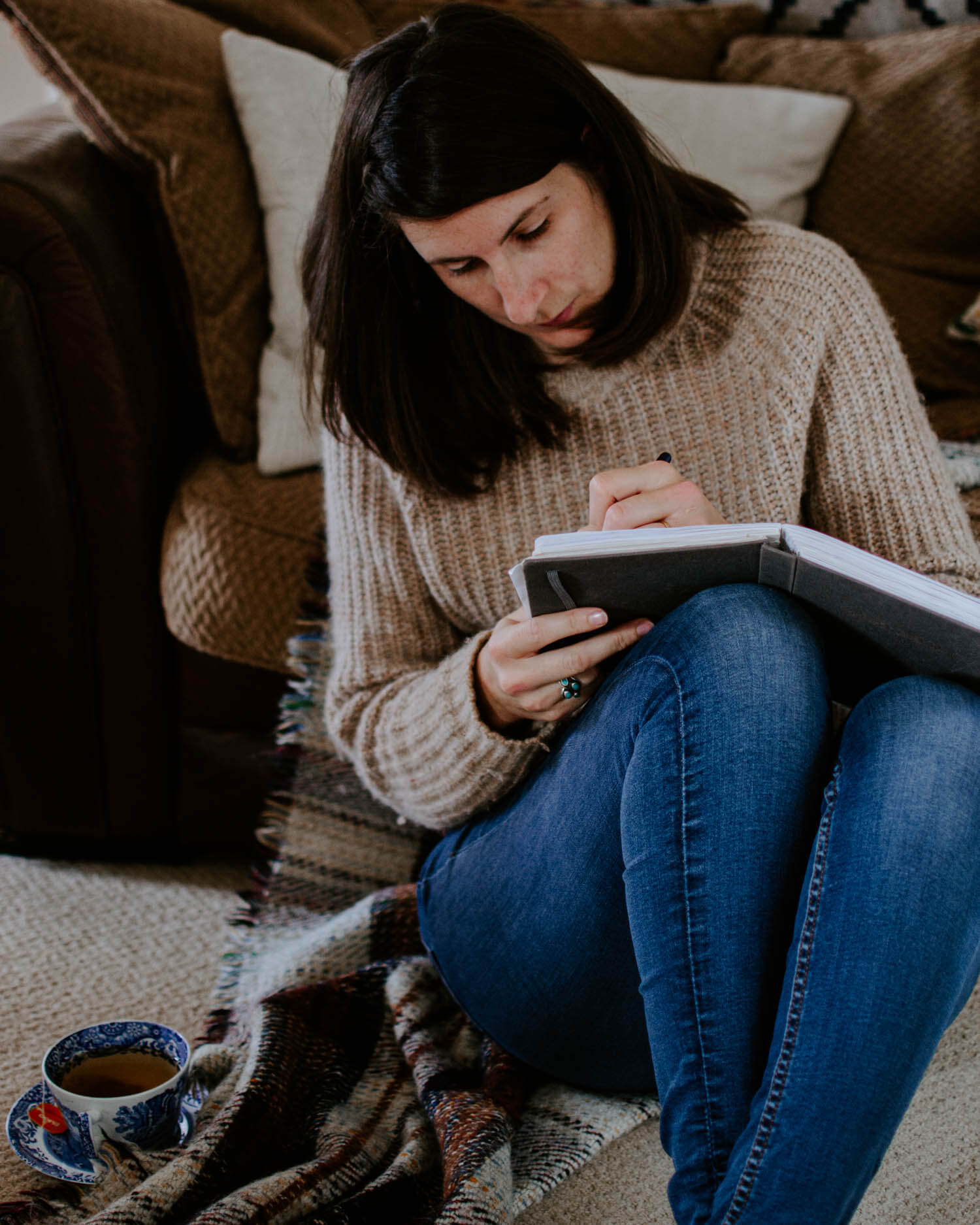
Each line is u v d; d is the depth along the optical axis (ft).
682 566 2.49
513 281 2.82
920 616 2.24
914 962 1.99
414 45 2.76
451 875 3.13
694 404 3.23
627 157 2.88
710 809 2.28
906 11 5.85
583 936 2.74
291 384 4.73
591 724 2.64
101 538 4.45
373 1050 3.39
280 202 4.83
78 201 4.26
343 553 3.52
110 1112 2.80
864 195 5.57
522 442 3.29
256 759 4.60
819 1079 1.97
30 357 4.19
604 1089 3.17
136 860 4.94
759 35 6.25
